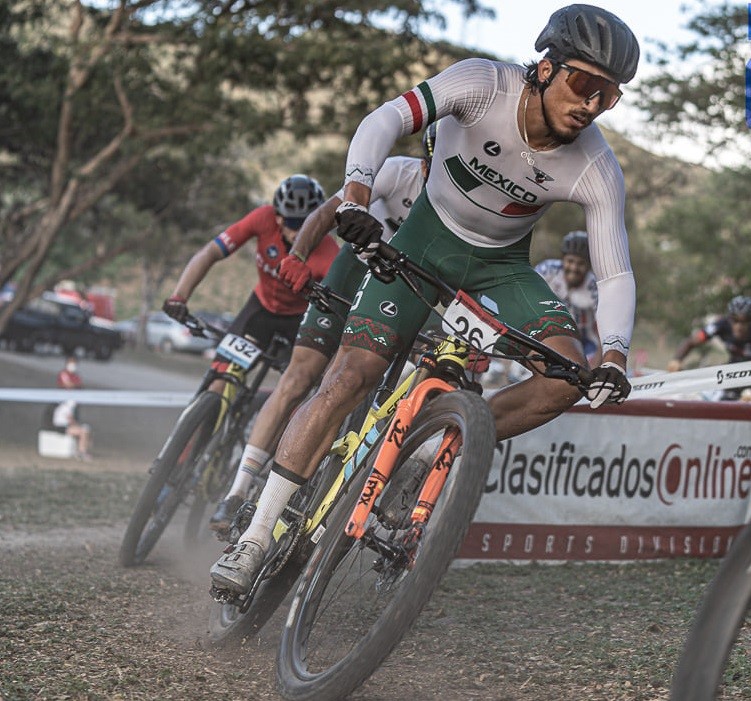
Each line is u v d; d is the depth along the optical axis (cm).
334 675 259
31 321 3422
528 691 296
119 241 3422
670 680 301
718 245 2702
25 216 2498
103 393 1283
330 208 366
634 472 544
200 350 4359
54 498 737
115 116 2077
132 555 489
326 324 402
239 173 2922
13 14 1983
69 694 280
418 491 283
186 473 501
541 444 523
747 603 198
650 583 473
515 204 327
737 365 561
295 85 1877
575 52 292
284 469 313
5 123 2206
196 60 1928
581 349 320
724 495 566
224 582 308
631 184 2248
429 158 353
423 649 344
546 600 432
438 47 1891
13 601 389
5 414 2189
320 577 293
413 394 285
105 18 1998
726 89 1753
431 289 330
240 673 313
